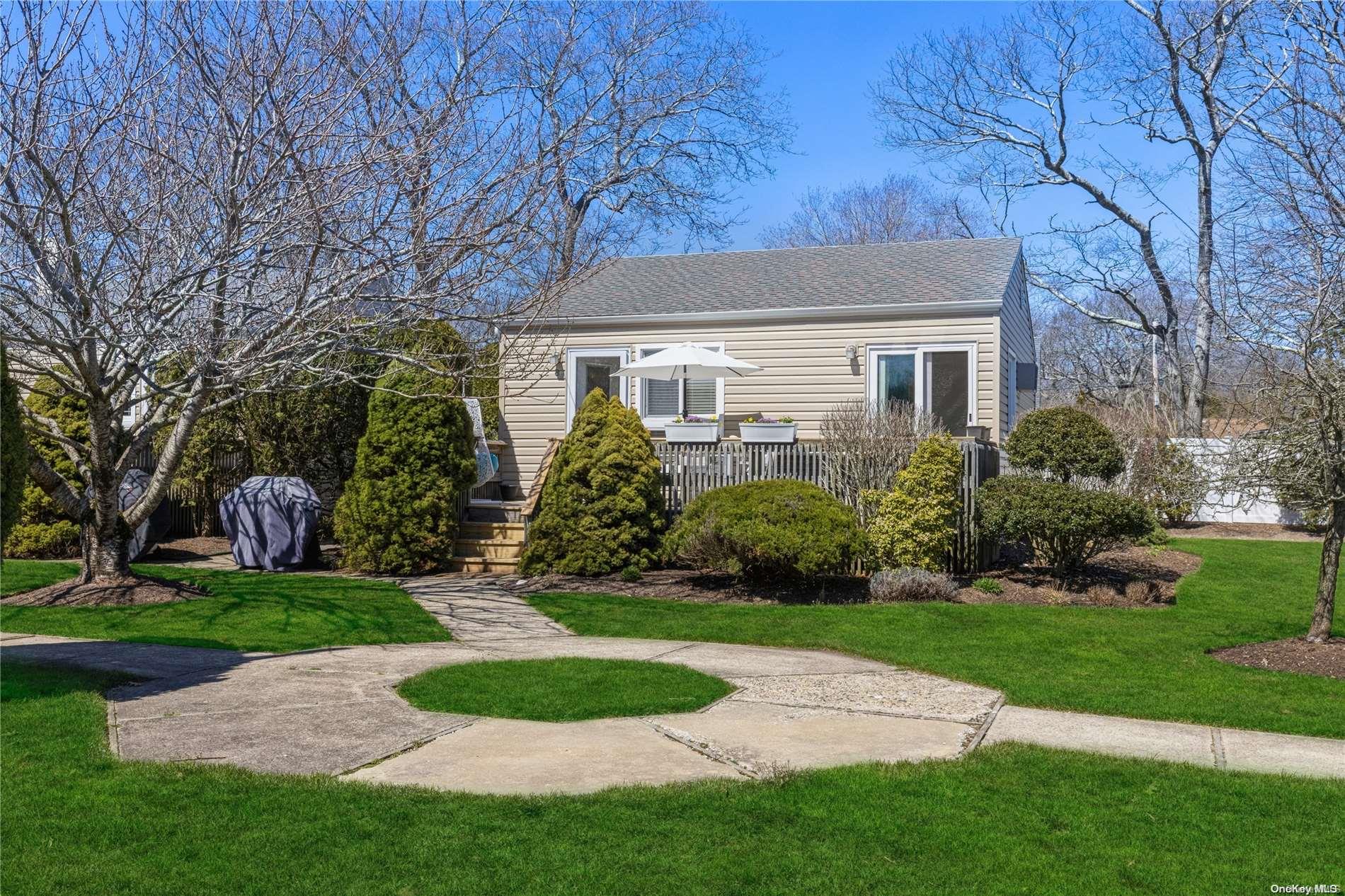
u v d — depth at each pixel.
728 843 4.76
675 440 16.06
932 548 13.37
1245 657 9.13
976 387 17.11
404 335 15.00
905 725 6.95
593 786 5.54
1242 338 10.00
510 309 12.49
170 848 4.63
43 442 15.98
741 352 18.52
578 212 23.05
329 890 4.24
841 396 17.88
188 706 7.20
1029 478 13.74
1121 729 6.90
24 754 5.88
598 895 4.22
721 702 7.61
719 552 13.24
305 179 10.67
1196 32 25.69
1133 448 20.47
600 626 11.10
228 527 15.42
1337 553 9.38
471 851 4.62
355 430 17.22
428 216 11.16
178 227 10.67
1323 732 6.83
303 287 10.58
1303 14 21.23
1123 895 4.29
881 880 4.40
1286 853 4.73
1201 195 26.64
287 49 10.81
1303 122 16.88
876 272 19.27
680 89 26.75
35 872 4.36
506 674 8.32
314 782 5.52
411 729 6.68
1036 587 13.09
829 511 12.96
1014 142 29.28
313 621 10.95
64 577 13.38
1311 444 8.90
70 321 10.79
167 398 12.52
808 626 10.82
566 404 19.50
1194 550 16.22
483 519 16.69
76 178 9.89
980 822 5.07
